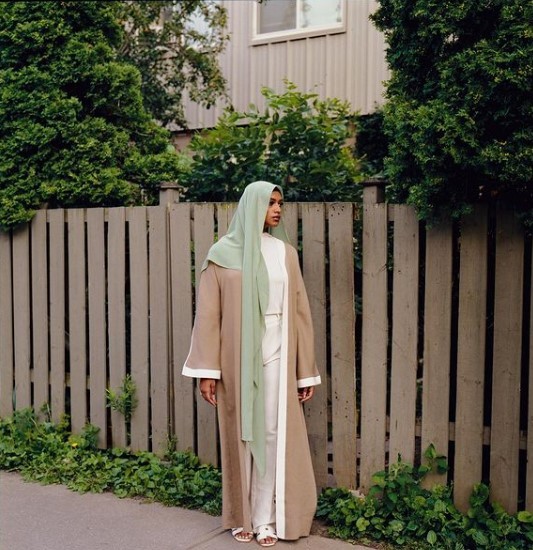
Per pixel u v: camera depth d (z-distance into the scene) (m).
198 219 4.39
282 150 5.11
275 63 7.80
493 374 3.49
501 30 2.97
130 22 7.60
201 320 3.63
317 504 3.88
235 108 8.09
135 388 4.68
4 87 4.91
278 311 3.63
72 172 4.92
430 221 3.49
